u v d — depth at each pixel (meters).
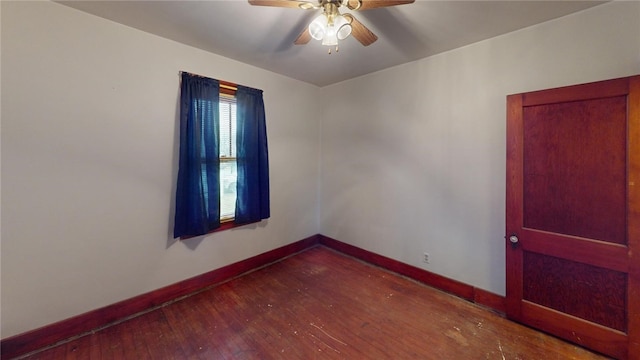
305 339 2.04
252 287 2.82
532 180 2.09
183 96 2.48
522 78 2.19
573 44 1.96
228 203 3.00
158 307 2.44
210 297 2.62
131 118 2.26
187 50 2.55
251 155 3.06
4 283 1.79
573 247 1.92
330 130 3.88
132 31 2.22
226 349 1.93
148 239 2.40
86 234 2.08
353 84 3.54
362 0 1.46
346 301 2.56
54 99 1.91
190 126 2.53
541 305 2.08
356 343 2.00
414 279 2.98
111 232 2.20
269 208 3.33
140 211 2.35
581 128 1.88
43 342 1.91
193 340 2.02
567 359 1.82
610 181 1.79
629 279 1.73
